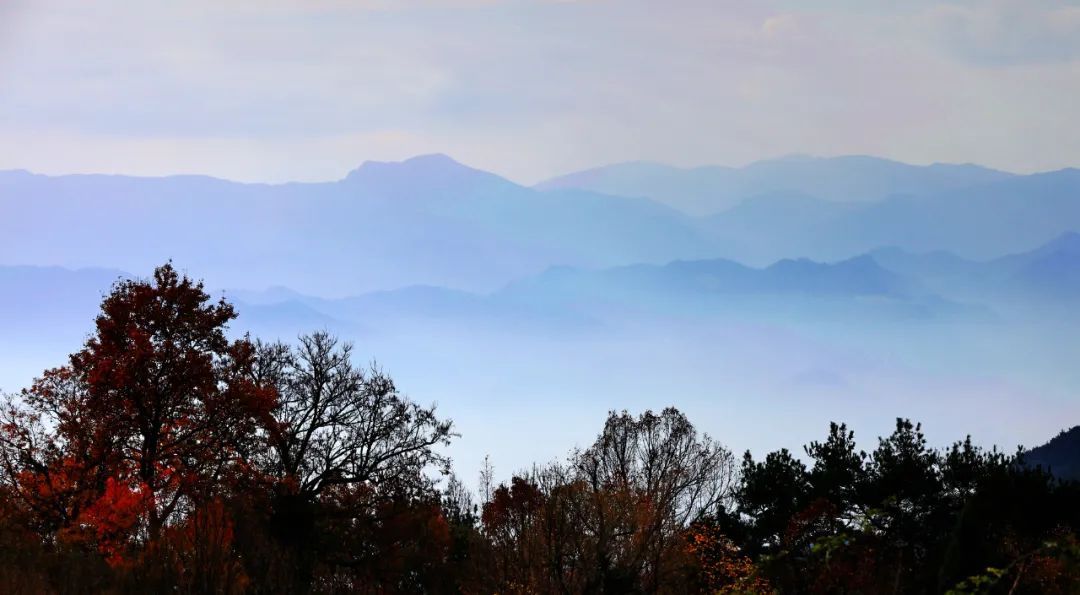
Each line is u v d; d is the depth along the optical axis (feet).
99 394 263.29
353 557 277.44
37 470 258.78
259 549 206.28
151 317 276.82
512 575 208.44
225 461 275.18
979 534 173.27
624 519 209.26
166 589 168.76
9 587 164.04
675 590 216.33
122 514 225.35
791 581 204.44
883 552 218.18
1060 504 206.49
